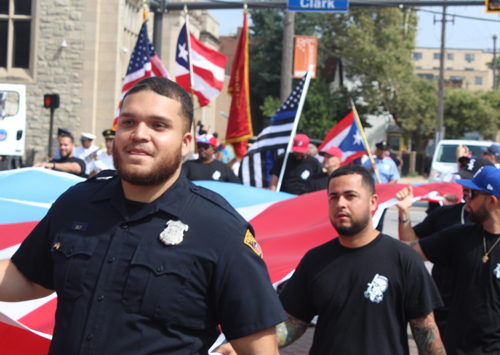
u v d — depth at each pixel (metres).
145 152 1.78
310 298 2.90
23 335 2.65
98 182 1.99
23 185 4.55
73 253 1.79
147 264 1.71
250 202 5.19
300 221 4.36
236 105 9.92
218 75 9.91
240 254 1.77
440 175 15.24
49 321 2.78
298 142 7.98
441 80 31.45
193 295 1.72
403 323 2.76
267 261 3.43
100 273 1.75
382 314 2.72
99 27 18.98
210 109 33.53
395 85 37.47
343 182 2.82
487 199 3.17
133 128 1.82
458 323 3.21
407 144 43.69
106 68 19.05
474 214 3.23
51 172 4.88
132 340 1.67
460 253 3.26
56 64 19.11
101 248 1.79
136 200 1.84
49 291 2.05
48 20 19.03
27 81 19.14
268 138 8.56
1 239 3.47
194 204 1.84
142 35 9.04
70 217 1.89
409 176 35.03
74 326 1.72
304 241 3.77
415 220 13.81
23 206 4.14
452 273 3.33
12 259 1.99
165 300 1.69
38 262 1.95
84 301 1.74
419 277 2.73
